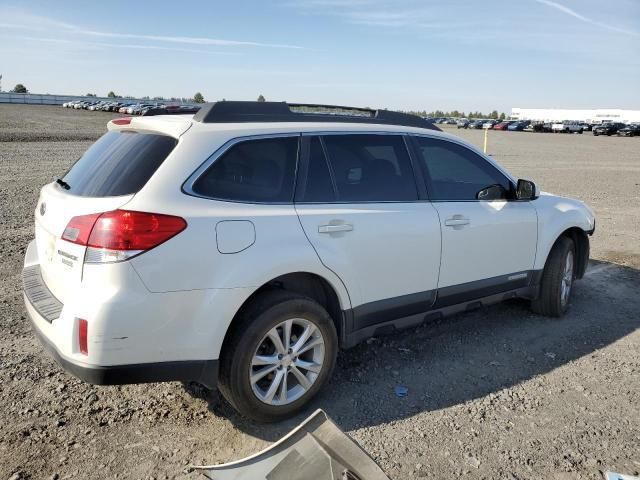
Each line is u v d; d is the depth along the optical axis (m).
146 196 2.94
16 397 3.59
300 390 3.51
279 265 3.25
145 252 2.85
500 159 25.02
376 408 3.62
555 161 24.62
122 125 3.56
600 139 53.09
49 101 98.75
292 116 3.69
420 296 4.12
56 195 3.36
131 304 2.84
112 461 3.02
